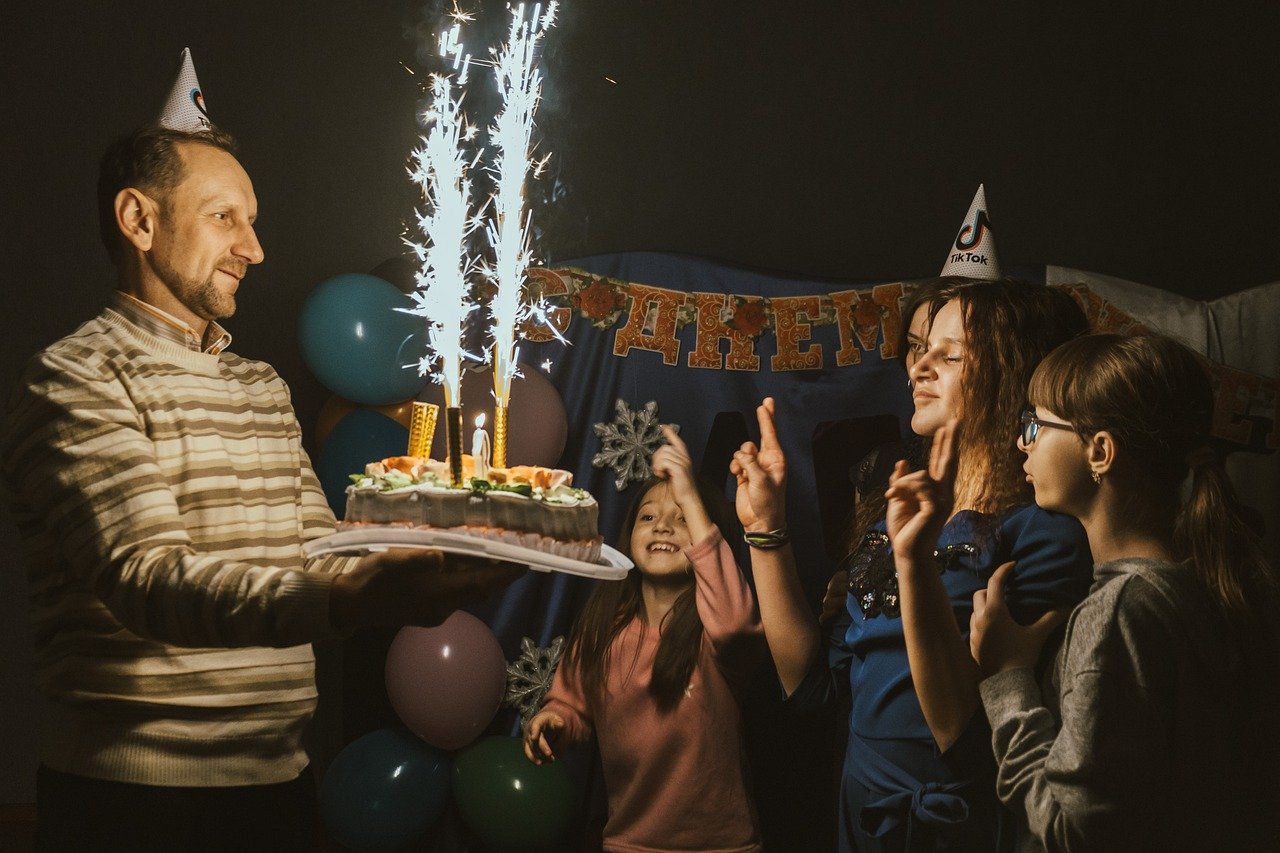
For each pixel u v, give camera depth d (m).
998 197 3.43
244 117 3.30
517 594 3.03
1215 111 3.43
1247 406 3.03
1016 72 3.43
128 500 1.62
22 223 3.27
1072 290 3.12
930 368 2.32
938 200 3.46
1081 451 1.89
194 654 1.78
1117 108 3.43
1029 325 2.27
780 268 3.40
